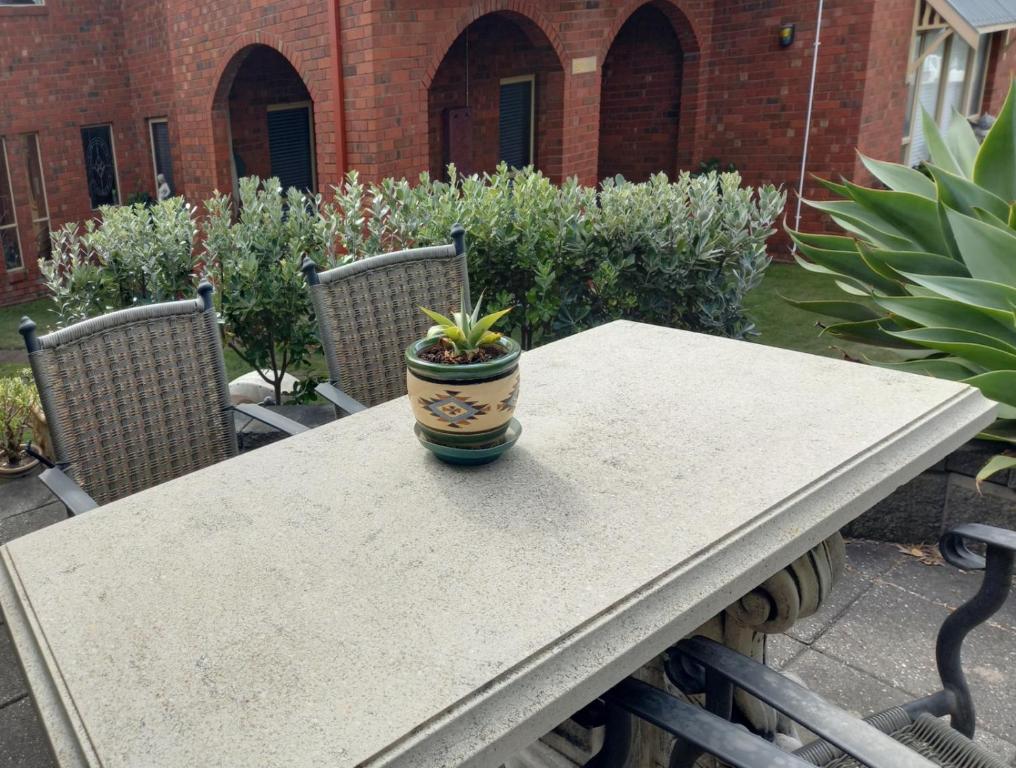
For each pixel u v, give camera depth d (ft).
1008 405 9.75
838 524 5.01
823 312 12.84
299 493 5.17
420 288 8.77
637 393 6.67
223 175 30.09
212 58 28.32
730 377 7.00
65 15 32.73
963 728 5.52
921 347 11.93
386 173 22.97
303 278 12.12
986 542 5.09
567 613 3.88
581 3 26.58
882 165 14.69
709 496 4.95
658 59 31.91
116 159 35.68
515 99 33.06
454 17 23.44
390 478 5.33
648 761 5.79
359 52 22.26
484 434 5.26
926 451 5.77
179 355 7.11
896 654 8.62
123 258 12.19
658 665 5.66
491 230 12.46
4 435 11.91
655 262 12.82
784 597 5.15
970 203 12.60
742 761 3.34
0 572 4.50
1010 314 9.77
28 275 32.65
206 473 5.50
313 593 4.11
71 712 3.38
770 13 29.07
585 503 4.91
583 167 28.30
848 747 3.39
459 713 3.31
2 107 31.24
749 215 13.26
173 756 3.12
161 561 4.46
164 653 3.71
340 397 7.29
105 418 6.64
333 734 3.20
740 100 30.53
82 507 5.54
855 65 27.89
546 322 13.35
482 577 4.19
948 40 34.58
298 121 33.32
